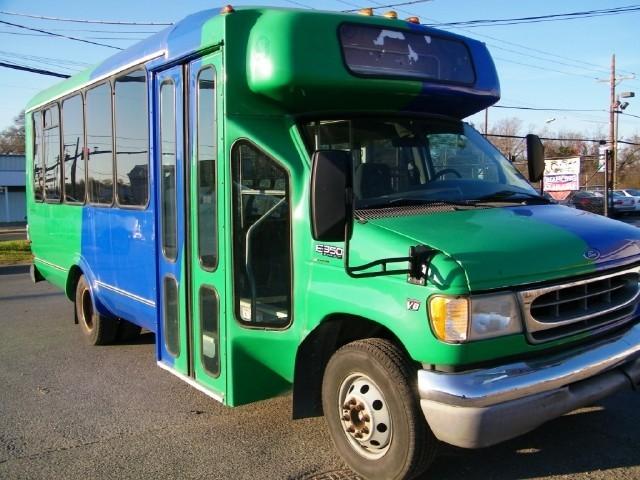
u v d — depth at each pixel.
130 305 6.33
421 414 3.75
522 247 3.76
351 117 4.62
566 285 3.85
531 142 5.72
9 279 14.02
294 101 4.44
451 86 4.88
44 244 8.95
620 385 4.08
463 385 3.52
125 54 6.20
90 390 6.20
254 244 4.47
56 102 8.12
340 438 4.24
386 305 3.75
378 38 4.59
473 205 4.41
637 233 4.50
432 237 3.73
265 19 4.39
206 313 4.91
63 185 8.07
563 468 4.29
